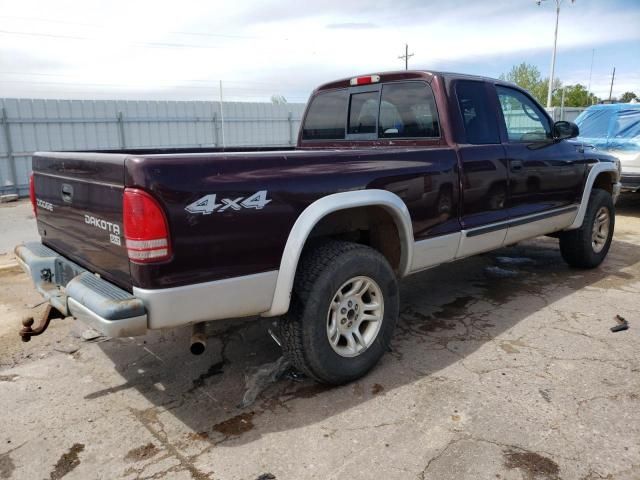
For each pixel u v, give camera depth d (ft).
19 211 37.70
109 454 8.41
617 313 14.10
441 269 18.83
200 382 10.73
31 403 9.95
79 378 10.93
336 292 9.83
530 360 11.35
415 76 12.92
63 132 49.96
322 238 10.65
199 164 8.08
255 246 8.77
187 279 8.10
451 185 12.04
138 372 11.19
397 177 10.79
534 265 19.17
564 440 8.50
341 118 15.11
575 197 16.60
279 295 9.18
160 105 55.77
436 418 9.21
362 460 8.13
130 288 8.15
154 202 7.66
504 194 13.61
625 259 19.92
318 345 9.67
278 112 65.51
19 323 13.83
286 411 9.57
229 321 13.91
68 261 10.19
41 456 8.38
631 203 33.81
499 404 9.61
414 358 11.57
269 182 8.85
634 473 7.72
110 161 8.12
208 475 7.88
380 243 11.69
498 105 13.79
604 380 10.43
